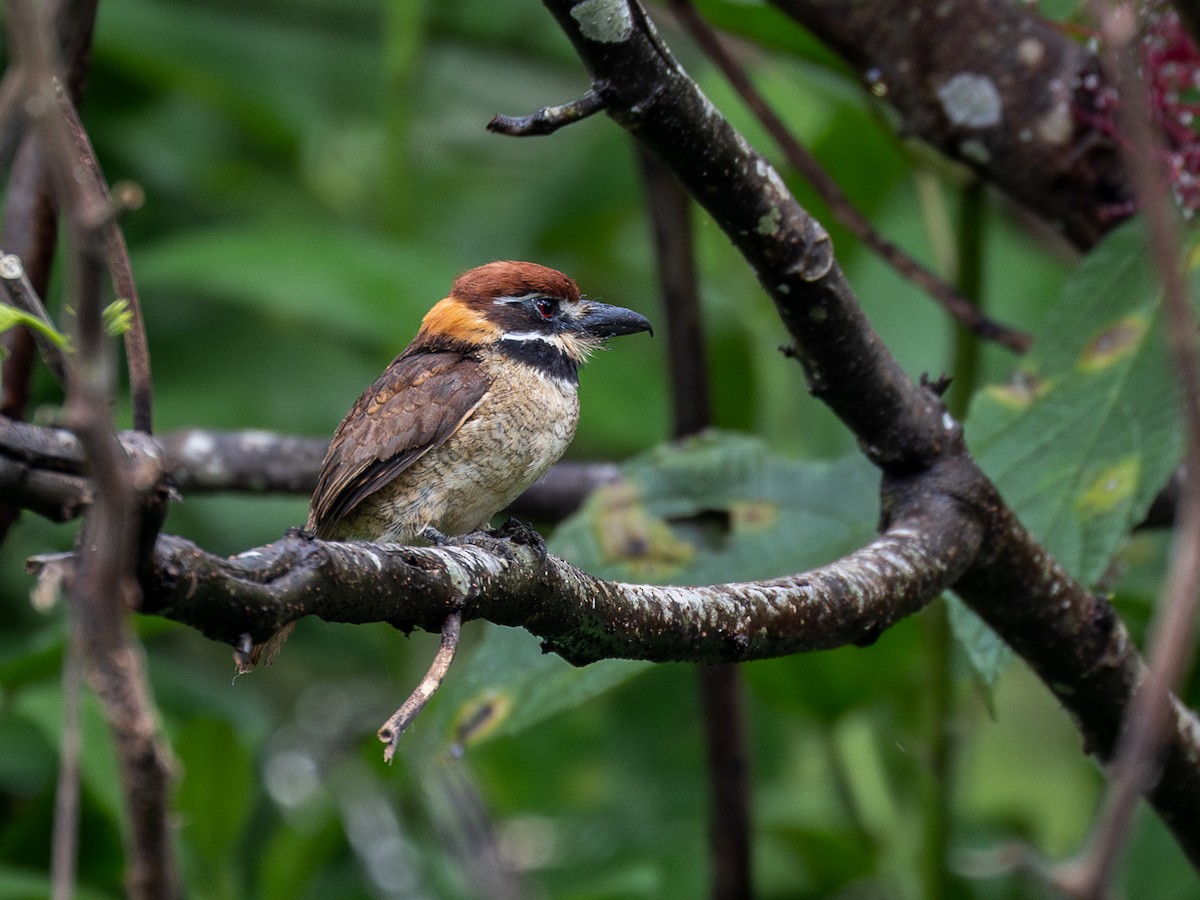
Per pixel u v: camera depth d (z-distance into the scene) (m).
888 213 14.21
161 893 3.96
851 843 11.16
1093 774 12.41
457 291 10.42
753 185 6.62
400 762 11.81
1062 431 8.12
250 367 13.15
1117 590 10.29
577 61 15.05
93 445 3.60
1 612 12.09
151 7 14.07
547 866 11.74
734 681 10.02
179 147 14.50
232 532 12.43
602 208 14.58
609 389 12.94
